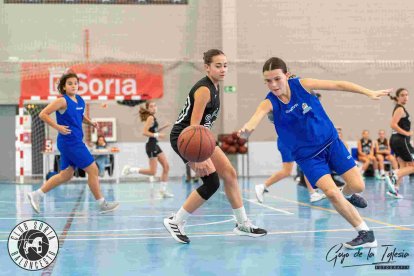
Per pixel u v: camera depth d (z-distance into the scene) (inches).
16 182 659.4
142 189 546.3
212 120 216.2
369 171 661.3
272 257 191.8
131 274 167.5
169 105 726.5
